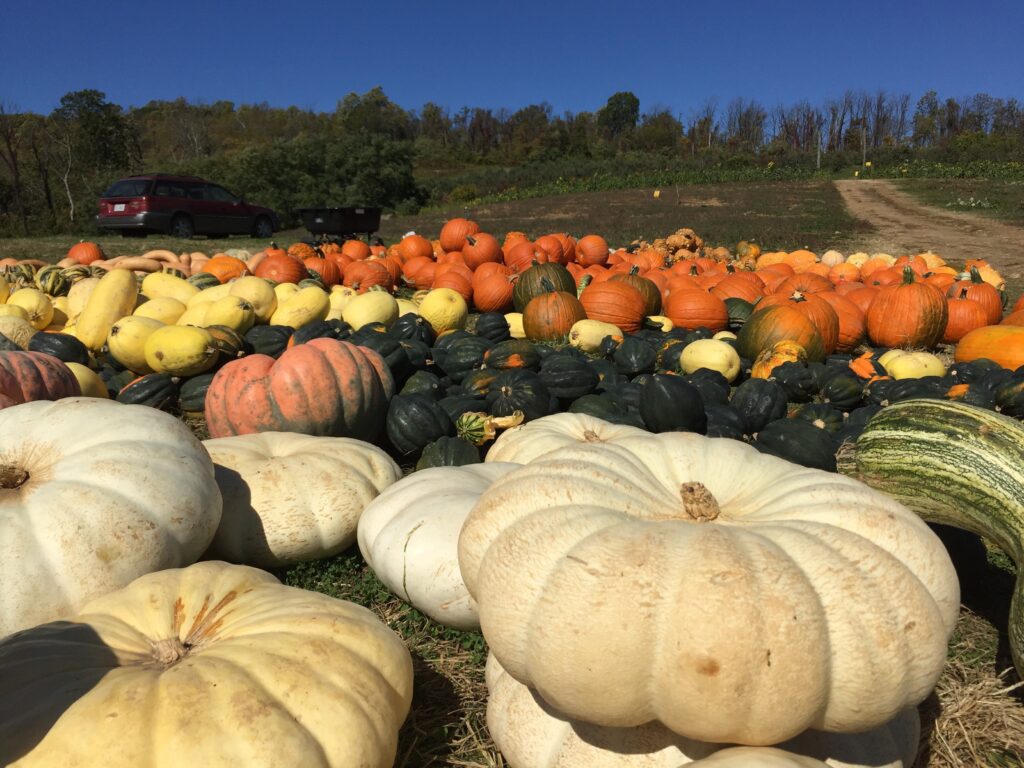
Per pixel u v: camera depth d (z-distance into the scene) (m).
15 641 2.31
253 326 7.47
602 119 106.00
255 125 96.12
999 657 3.10
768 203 38.97
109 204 23.66
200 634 2.42
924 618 1.93
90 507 2.76
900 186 46.62
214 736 1.97
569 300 8.41
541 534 2.08
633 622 1.84
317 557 3.73
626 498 2.23
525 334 8.68
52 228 40.06
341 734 2.12
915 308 8.02
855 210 34.22
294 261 10.65
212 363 6.32
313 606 2.55
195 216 24.25
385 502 3.56
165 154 82.62
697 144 85.69
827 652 1.83
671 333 8.10
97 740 1.92
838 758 2.19
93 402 3.24
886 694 1.87
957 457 3.22
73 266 11.50
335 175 46.25
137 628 2.44
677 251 17.89
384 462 4.07
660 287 10.73
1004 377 5.98
